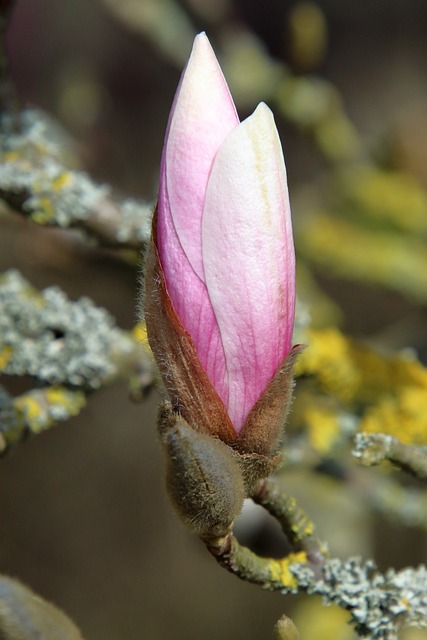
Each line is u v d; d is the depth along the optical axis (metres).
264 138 0.40
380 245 0.69
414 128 0.73
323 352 0.51
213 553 0.42
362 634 0.43
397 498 0.54
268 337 0.41
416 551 0.66
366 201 0.71
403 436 0.51
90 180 0.51
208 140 0.40
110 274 0.62
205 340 0.41
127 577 1.06
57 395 0.49
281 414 0.41
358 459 0.45
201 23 0.73
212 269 0.40
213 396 0.41
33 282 0.90
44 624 0.38
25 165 0.50
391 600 0.43
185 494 0.40
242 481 0.41
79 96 0.66
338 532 0.60
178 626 1.04
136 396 0.49
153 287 0.41
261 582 0.43
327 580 0.44
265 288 0.40
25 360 0.49
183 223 0.40
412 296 0.69
